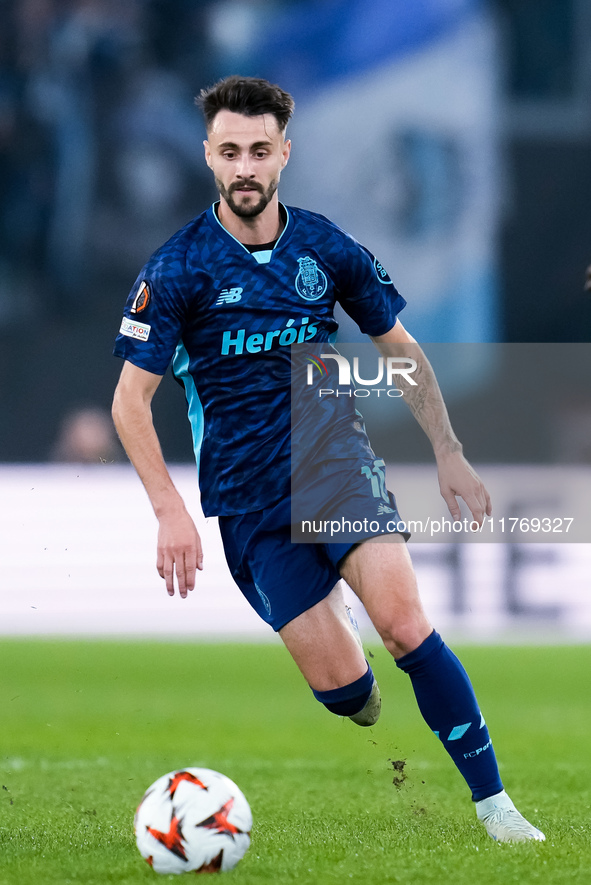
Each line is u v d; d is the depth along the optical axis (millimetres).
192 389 15469
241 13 87188
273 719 29000
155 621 52031
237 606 52688
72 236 84750
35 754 22312
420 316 86438
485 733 14234
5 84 83938
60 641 48719
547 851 12680
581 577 50625
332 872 11680
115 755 22172
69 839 13781
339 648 15234
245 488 15250
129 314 14680
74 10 84625
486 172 86875
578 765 20547
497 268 86938
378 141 86688
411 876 11438
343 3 86562
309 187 87250
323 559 15195
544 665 40438
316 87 87188
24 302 83812
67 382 83188
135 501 52406
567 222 87188
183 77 86938
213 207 15148
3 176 83938
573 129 87375
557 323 86875
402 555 14234
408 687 35531
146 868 11969
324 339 15219
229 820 11836
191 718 29078
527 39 86688
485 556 50875
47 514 52031
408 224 87000
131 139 85625
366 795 17547
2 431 81688
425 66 86500
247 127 14164
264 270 14852
